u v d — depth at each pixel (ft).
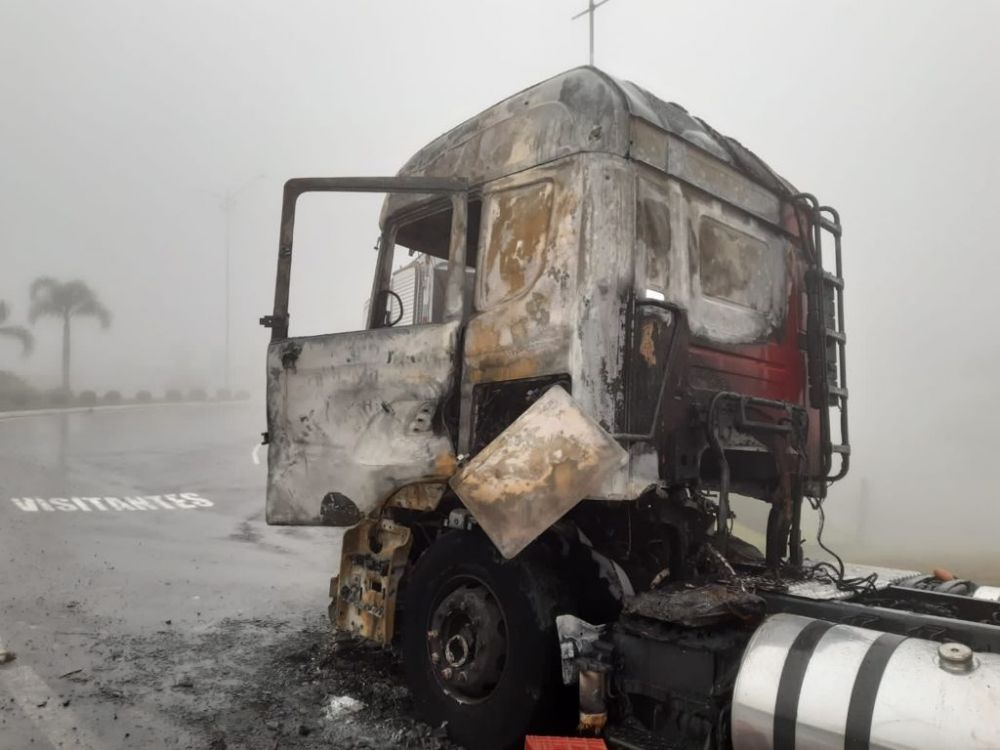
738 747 8.39
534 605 10.62
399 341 12.70
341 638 15.43
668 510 11.78
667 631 9.91
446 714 11.64
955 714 7.06
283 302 14.26
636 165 11.28
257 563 24.53
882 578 14.39
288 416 14.11
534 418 10.21
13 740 11.33
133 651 15.43
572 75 11.72
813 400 14.80
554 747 9.36
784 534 13.23
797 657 8.34
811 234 15.40
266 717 12.37
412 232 15.60
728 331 12.78
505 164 12.25
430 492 12.41
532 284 11.28
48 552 24.35
